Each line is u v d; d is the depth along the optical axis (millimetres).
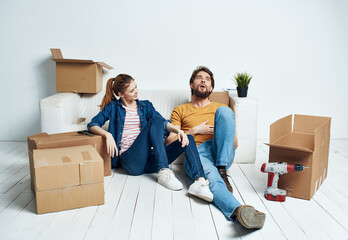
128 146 2434
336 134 3609
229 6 3293
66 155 1918
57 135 2275
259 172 2508
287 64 3420
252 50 3369
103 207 1876
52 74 3357
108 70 3340
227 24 3316
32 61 3344
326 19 3365
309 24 3365
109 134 2230
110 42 3305
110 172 2385
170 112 2998
